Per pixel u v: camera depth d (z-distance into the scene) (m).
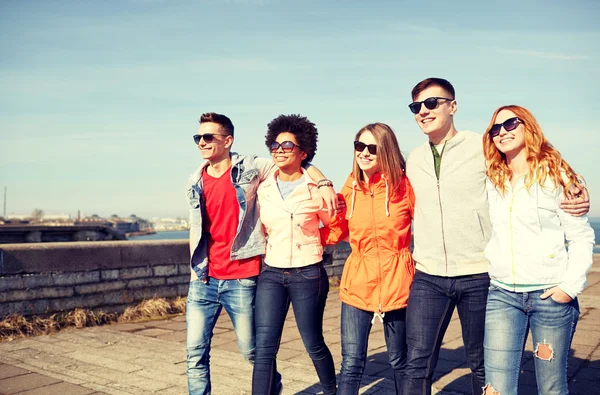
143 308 7.48
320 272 3.52
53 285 6.70
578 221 2.63
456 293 3.09
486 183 3.01
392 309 3.27
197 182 3.72
